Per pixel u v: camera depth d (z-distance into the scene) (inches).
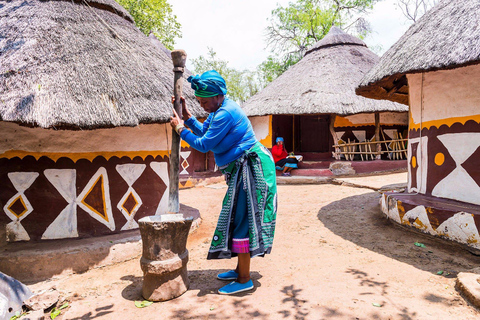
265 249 95.4
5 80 108.1
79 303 98.1
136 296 101.5
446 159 148.7
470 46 118.9
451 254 122.5
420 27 166.2
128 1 642.2
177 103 101.4
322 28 872.9
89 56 129.1
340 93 363.3
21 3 142.1
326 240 148.5
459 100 141.5
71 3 149.1
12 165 128.3
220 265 125.5
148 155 155.3
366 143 366.0
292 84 412.5
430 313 83.4
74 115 107.6
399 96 239.5
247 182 95.5
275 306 89.8
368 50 469.1
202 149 96.2
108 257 129.3
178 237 97.5
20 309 89.5
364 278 106.0
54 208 133.6
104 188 142.4
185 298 97.2
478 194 133.1
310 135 432.1
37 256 116.9
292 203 241.6
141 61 146.9
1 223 127.4
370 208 199.9
